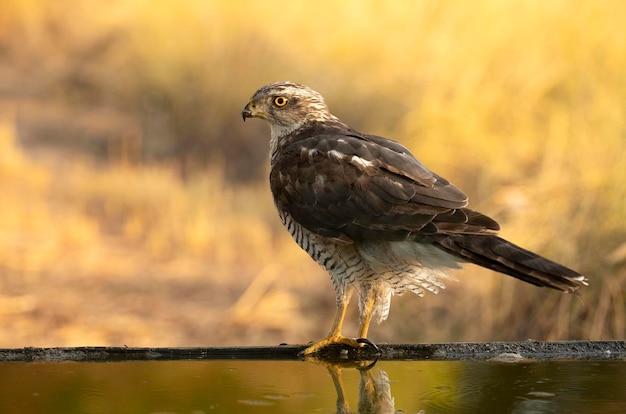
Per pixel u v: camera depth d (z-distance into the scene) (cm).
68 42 2356
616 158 1207
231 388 615
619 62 1372
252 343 1246
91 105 2172
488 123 1409
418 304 1209
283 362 694
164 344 1241
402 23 1961
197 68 2092
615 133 1246
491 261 679
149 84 2120
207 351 691
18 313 1321
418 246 734
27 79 2266
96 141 2019
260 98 859
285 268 1444
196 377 642
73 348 686
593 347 693
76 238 1582
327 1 2133
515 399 587
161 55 2145
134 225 1653
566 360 679
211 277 1467
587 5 1477
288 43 2080
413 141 1426
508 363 674
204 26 2155
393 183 748
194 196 1753
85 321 1307
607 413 557
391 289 781
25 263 1482
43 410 568
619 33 1424
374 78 1888
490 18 1622
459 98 1453
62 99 2188
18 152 1878
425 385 623
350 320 1276
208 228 1617
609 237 1152
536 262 664
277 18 2134
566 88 1399
